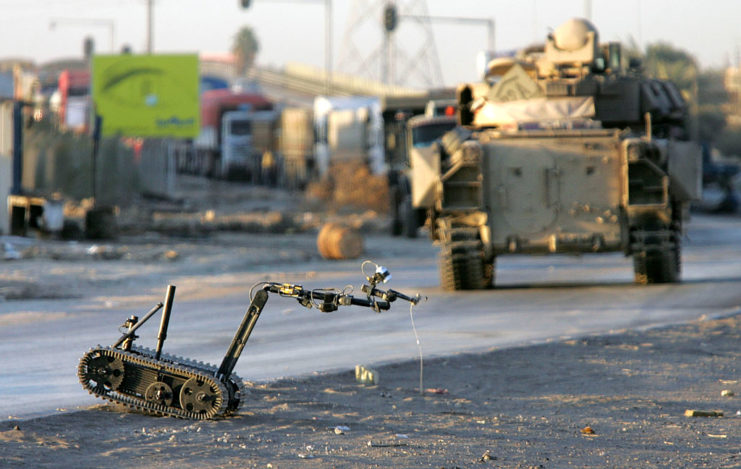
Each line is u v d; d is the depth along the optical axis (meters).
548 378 36.50
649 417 29.70
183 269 95.25
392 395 32.88
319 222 188.25
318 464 22.94
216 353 43.03
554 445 25.59
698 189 72.44
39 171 198.50
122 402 28.16
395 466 22.84
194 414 27.53
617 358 41.06
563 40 82.94
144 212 192.88
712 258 106.56
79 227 130.88
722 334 48.00
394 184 162.75
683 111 86.50
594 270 94.25
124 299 69.44
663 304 62.28
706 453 24.72
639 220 71.62
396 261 112.38
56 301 67.44
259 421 27.83
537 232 71.69
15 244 112.88
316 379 35.25
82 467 22.27
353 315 58.72
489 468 22.89
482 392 33.78
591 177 71.31
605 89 80.75
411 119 138.25
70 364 39.78
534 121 74.81
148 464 22.70
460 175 71.56
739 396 33.19
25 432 25.48
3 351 43.78
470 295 69.94
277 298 70.06
